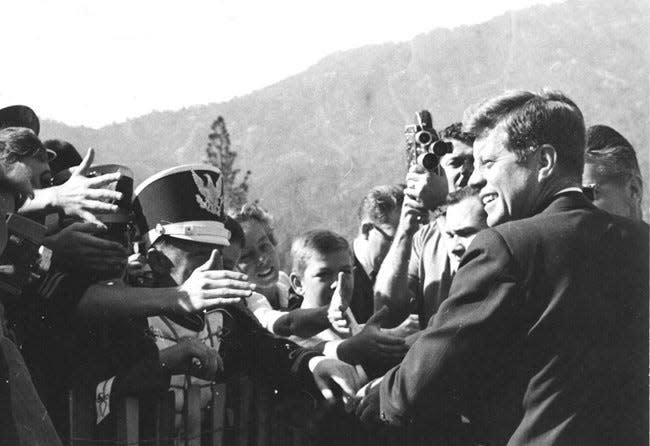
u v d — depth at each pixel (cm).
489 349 294
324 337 415
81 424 328
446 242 407
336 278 422
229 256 423
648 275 299
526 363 292
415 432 322
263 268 468
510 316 292
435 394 299
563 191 306
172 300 332
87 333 334
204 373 335
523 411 293
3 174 325
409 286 438
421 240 439
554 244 293
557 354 290
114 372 333
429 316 426
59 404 333
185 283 336
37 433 286
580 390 289
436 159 410
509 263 293
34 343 332
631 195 377
